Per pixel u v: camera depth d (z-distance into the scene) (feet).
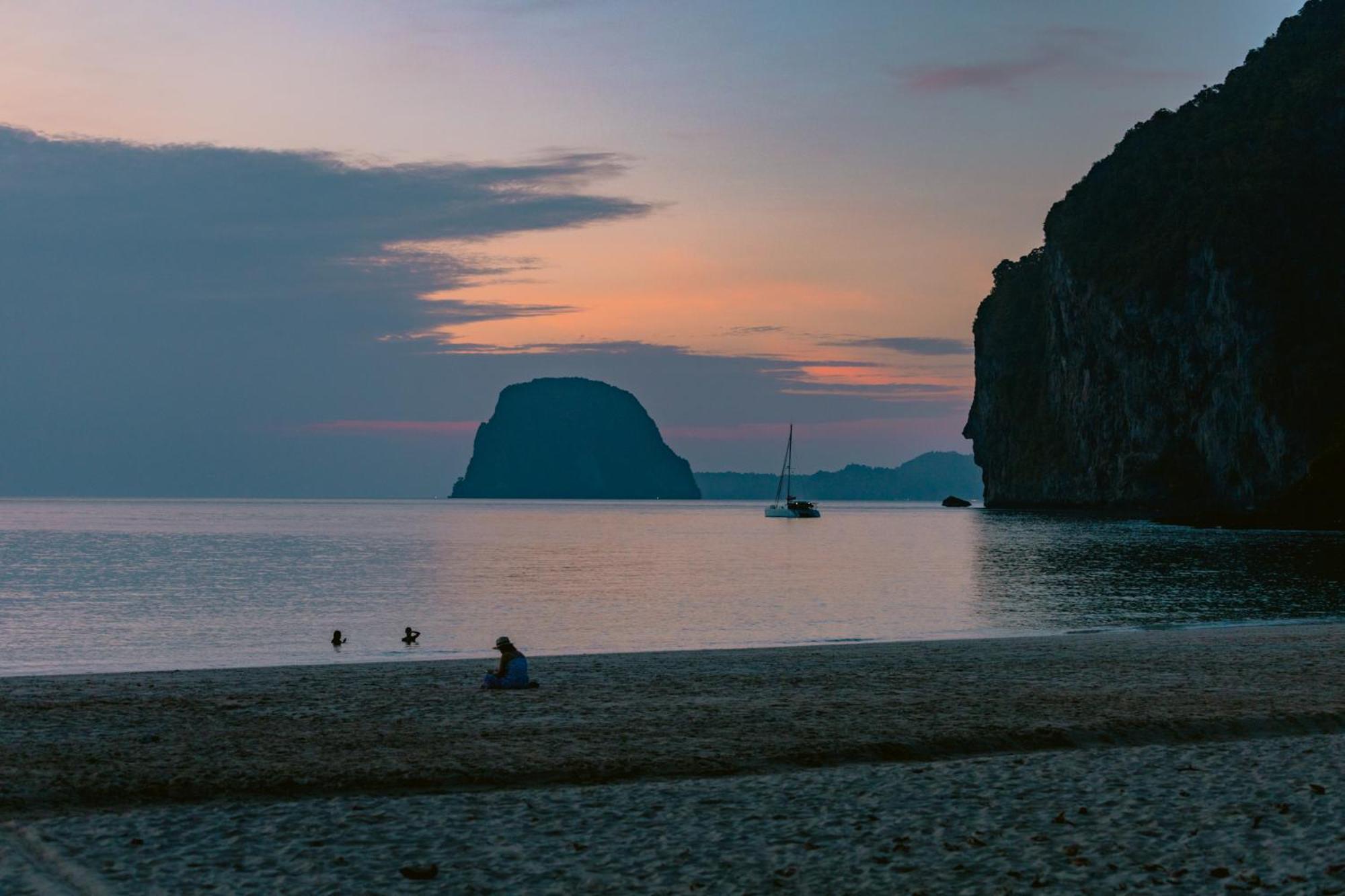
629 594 177.17
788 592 181.06
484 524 562.25
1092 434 633.20
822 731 52.19
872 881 30.60
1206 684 68.03
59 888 29.84
